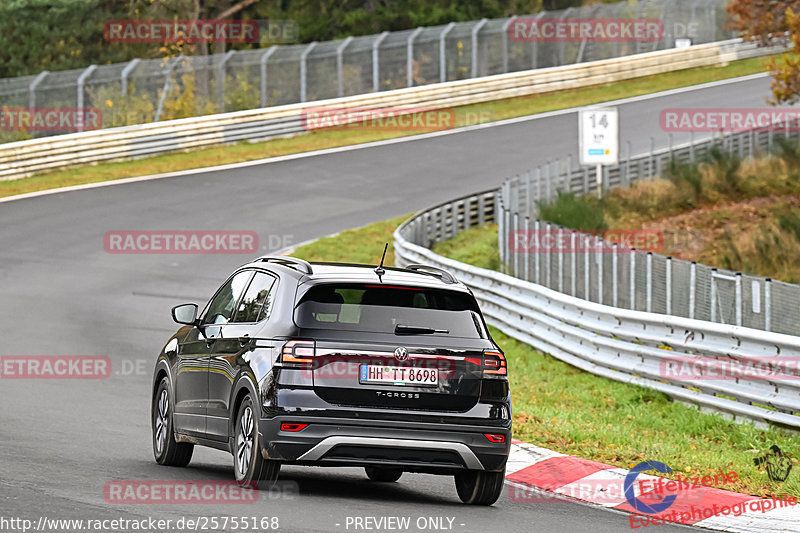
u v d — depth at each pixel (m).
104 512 28.97
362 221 123.56
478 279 83.31
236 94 177.00
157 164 150.62
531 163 154.25
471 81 199.38
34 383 58.22
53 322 78.56
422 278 35.34
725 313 57.84
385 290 34.22
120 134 151.38
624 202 120.44
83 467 36.16
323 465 33.16
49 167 143.25
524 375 64.62
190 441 38.19
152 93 168.38
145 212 124.00
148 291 91.75
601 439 46.09
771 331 53.88
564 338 69.00
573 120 185.62
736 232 109.12
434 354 33.22
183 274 98.88
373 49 194.12
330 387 32.50
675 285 62.53
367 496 34.81
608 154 116.44
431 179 145.75
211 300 39.91
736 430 48.78
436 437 32.94
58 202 127.06
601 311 63.62
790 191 123.06
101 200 129.00
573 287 74.69
